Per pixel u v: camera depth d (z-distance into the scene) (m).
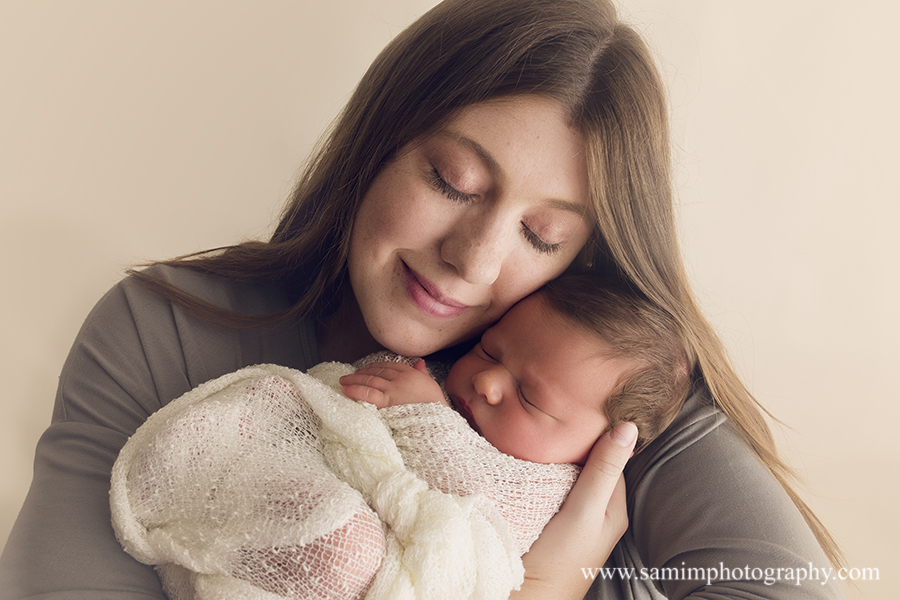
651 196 1.09
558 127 0.94
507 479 1.02
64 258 1.74
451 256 1.00
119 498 0.87
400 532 0.86
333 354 1.31
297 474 0.86
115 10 1.63
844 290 1.88
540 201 0.98
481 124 0.93
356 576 0.81
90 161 1.71
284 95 1.79
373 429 0.96
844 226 1.84
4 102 1.62
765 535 0.97
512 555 0.93
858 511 1.92
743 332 1.91
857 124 1.76
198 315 1.11
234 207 1.86
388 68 1.09
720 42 1.72
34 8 1.58
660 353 1.11
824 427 1.97
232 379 1.01
